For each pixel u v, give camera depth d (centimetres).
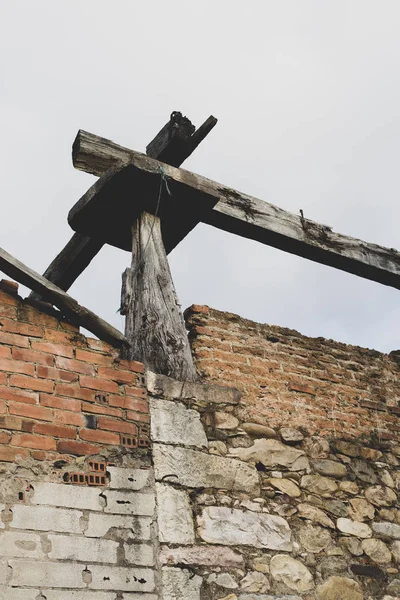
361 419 584
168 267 569
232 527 472
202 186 588
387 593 506
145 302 541
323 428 559
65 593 395
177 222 607
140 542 432
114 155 577
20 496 408
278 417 542
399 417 607
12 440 421
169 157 598
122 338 488
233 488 488
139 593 417
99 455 445
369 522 532
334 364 602
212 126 594
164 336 528
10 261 462
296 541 493
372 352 632
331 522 515
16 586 383
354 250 679
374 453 570
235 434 513
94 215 585
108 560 416
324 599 480
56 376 455
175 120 596
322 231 668
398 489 563
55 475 424
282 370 569
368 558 514
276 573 472
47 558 398
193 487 472
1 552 388
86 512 423
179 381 509
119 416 467
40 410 438
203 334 552
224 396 522
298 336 598
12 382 438
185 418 495
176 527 450
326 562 496
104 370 476
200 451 489
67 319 479
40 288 467
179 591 431
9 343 450
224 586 448
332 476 538
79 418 450
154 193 578
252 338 571
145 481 454
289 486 514
